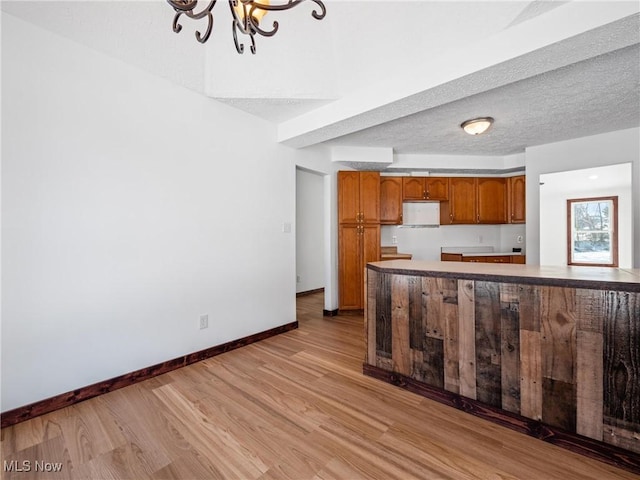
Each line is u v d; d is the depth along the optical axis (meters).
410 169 4.91
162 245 2.46
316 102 2.88
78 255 2.02
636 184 3.38
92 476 1.41
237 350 3.00
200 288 2.73
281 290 3.58
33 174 1.84
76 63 2.00
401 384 2.24
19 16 1.78
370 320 2.46
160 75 2.43
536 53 1.79
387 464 1.49
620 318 1.45
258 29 1.38
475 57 1.98
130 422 1.81
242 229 3.11
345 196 4.41
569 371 1.58
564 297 1.59
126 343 2.25
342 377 2.42
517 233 5.53
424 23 2.05
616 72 2.32
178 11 1.32
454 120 3.33
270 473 1.43
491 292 1.84
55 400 1.92
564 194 3.79
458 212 5.23
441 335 2.05
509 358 1.78
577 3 1.62
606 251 3.48
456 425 1.80
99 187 2.11
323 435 1.70
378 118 2.77
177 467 1.47
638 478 1.38
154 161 2.41
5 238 1.74
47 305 1.89
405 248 5.56
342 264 4.41
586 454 1.53
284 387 2.25
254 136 3.22
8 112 1.75
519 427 1.73
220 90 2.71
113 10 1.98
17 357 1.79
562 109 3.00
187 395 2.13
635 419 1.41
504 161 4.88
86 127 2.05
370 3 2.14
